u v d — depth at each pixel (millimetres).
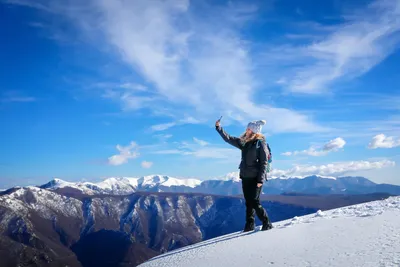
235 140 7039
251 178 6949
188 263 4953
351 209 6699
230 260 4465
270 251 4430
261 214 6598
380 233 4121
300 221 6469
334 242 4164
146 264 6305
